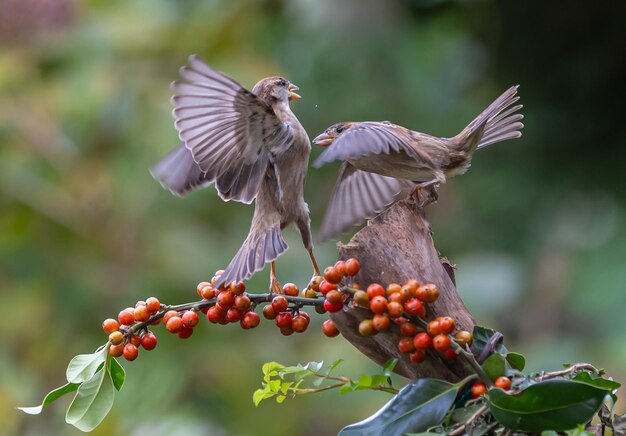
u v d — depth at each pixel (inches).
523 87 439.8
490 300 479.8
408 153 239.5
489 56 464.1
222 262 480.7
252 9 521.0
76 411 210.2
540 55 432.8
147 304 213.9
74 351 477.1
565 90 431.2
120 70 502.0
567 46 425.1
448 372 211.0
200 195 487.8
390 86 519.8
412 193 270.5
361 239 215.6
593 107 428.5
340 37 525.3
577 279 510.0
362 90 518.6
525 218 471.5
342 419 463.2
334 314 216.4
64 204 484.7
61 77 497.0
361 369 462.6
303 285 463.2
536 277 508.4
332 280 209.2
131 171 486.0
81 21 506.0
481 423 200.5
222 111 235.8
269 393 215.3
